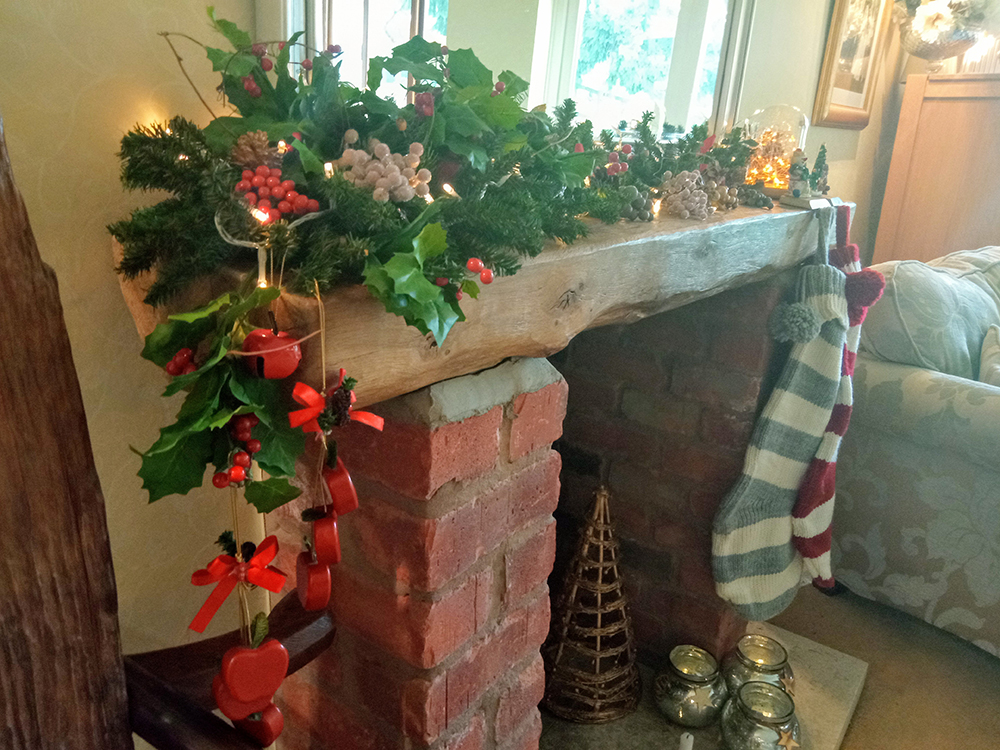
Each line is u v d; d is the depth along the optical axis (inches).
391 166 20.7
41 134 24.4
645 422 57.0
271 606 39.9
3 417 16.3
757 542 53.6
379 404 26.5
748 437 52.9
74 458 17.6
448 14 42.0
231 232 19.2
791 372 51.3
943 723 60.1
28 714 18.0
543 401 30.8
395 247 20.0
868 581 72.2
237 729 22.7
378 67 24.6
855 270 53.5
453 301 20.8
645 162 40.5
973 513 64.2
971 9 87.5
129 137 19.7
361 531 29.5
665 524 57.8
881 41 89.3
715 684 54.5
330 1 32.3
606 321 33.4
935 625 68.2
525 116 28.7
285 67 22.4
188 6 27.5
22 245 15.9
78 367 27.7
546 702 54.4
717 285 40.3
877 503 70.2
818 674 62.4
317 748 36.1
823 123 81.2
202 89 28.7
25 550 17.2
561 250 27.5
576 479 61.7
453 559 28.9
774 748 50.3
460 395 26.6
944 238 100.5
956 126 96.7
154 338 16.9
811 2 71.2
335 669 33.3
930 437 64.4
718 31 62.4
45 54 23.9
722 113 64.2
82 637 18.7
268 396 18.8
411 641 29.3
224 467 18.4
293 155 22.1
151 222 19.7
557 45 50.8
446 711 31.3
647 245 32.2
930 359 68.9
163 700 21.4
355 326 20.1
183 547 34.5
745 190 47.7
